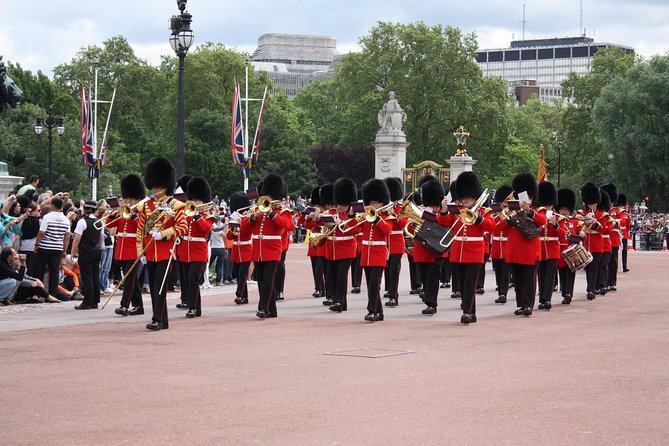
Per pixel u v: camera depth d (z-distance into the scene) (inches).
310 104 6382.9
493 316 996.6
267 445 458.6
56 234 1127.0
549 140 6146.7
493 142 4677.7
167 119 5157.5
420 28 4662.9
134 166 4461.1
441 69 4601.4
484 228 934.4
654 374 638.5
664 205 4050.2
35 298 1134.4
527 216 996.6
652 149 3934.5
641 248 2903.5
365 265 951.0
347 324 917.8
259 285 973.2
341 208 1128.8
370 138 4746.6
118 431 484.1
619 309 1066.7
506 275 1147.9
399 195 1284.4
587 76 5369.1
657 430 490.9
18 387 592.1
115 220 1014.4
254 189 971.3
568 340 801.6
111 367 661.3
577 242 1103.6
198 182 1076.5
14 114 3774.6
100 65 5561.0
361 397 561.6
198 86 4995.1
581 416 518.9
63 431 484.7
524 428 492.4
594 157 4923.7
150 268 869.8
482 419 510.0
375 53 4744.1
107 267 1248.2
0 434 479.8
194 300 978.1
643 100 3954.2
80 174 3722.9
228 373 637.9
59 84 5659.5
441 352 730.8
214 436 474.3
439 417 514.0
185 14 1407.5
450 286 1349.7
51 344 767.7
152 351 733.3
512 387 592.4
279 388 587.8
